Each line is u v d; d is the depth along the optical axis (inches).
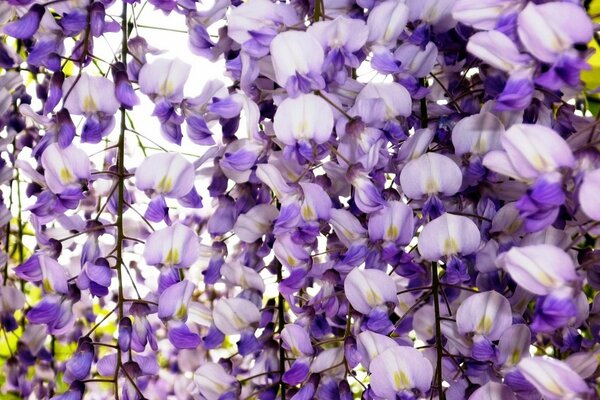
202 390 21.7
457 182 19.9
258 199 21.9
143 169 20.5
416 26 20.1
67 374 21.9
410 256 19.9
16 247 25.0
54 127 20.6
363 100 19.8
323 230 21.5
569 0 16.7
